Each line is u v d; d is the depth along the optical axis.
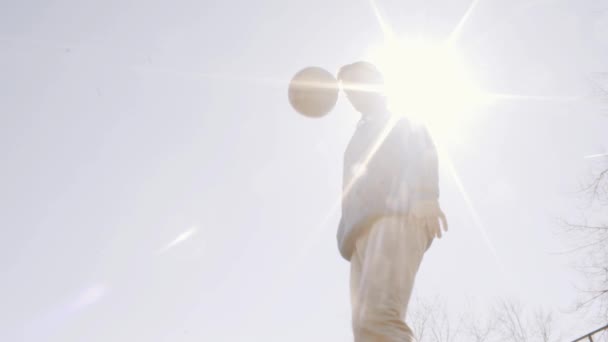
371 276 1.53
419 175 1.70
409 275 1.55
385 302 1.47
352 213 1.78
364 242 1.70
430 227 1.65
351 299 1.70
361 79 2.10
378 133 1.92
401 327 1.46
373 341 1.44
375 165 1.80
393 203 1.66
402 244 1.58
